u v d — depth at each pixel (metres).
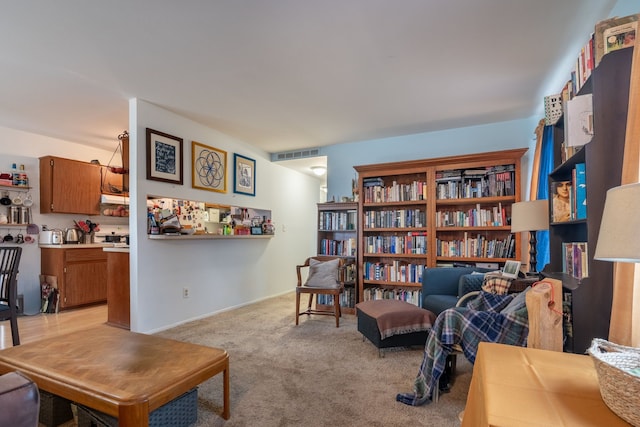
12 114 3.56
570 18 1.97
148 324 3.22
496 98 3.20
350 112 3.55
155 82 2.81
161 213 3.47
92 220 4.83
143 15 1.91
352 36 2.15
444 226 3.88
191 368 1.56
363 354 2.66
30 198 4.22
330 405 1.87
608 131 1.53
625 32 1.49
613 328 1.30
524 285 2.44
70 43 2.20
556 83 2.86
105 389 1.35
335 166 4.89
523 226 2.62
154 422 1.48
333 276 3.64
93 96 3.10
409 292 4.00
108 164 5.07
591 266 1.62
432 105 3.37
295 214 5.95
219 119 3.75
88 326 3.53
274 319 3.77
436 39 2.19
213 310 4.03
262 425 1.68
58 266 4.15
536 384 0.96
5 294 2.59
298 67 2.57
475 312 1.84
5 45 2.22
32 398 0.73
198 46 2.26
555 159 2.35
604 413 0.81
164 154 3.40
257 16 1.93
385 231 4.26
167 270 3.44
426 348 1.95
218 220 4.50
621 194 0.88
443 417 1.76
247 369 2.36
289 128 4.10
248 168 4.74
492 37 2.18
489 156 3.64
